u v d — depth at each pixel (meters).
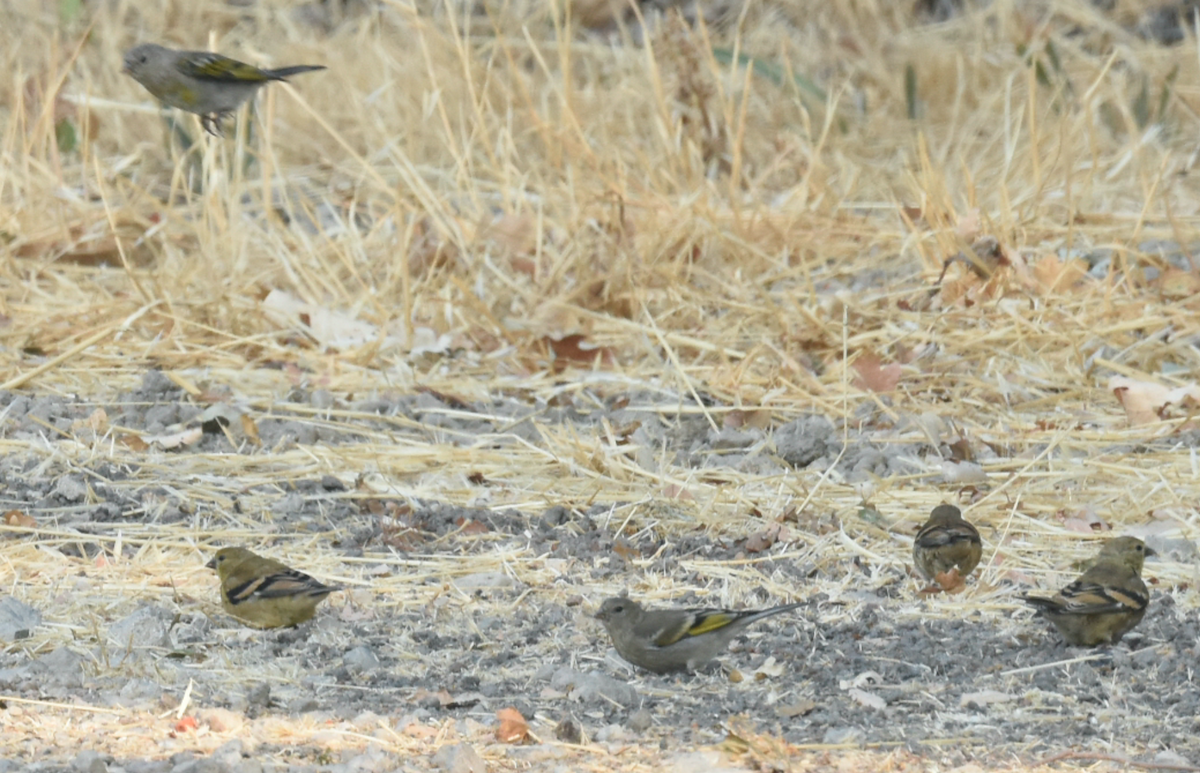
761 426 13.39
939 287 15.71
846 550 10.81
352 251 17.42
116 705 7.95
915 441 12.88
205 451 12.58
